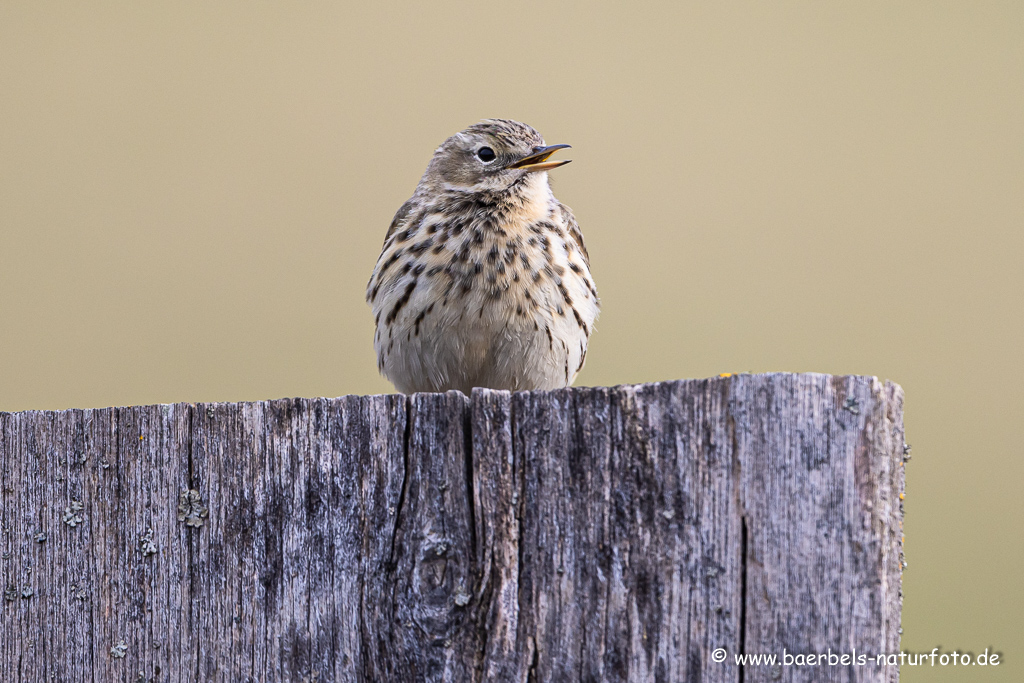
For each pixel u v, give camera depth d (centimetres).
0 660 718
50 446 728
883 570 573
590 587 609
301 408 680
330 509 668
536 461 628
